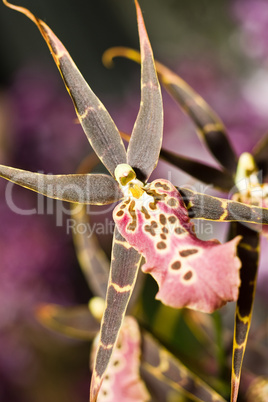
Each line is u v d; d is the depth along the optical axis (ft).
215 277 1.07
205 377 1.32
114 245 1.14
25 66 2.96
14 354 2.26
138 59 1.34
